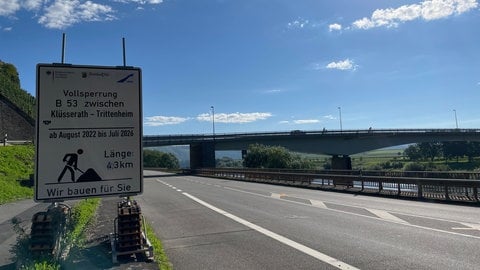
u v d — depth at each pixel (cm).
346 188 2612
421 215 1398
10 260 817
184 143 7106
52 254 688
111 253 773
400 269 711
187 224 1312
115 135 784
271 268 745
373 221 1276
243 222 1320
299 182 3297
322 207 1700
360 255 823
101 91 781
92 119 773
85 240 883
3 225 1291
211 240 1032
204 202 2022
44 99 752
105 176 775
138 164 793
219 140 7281
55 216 715
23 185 2739
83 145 767
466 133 9062
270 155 6506
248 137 7419
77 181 759
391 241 955
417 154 12181
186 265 784
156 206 1892
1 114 4850
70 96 764
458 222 1227
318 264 762
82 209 1400
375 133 8012
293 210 1611
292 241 986
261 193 2545
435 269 705
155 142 6919
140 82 805
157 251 835
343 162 8038
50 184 746
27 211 1661
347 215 1431
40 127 748
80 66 773
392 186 2261
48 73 757
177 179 5038
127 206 790
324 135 7719
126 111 793
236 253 875
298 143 7675
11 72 7556
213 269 751
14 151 3653
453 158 11331
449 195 1920
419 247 882
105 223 1169
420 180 1992
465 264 733
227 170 5188
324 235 1055
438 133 8706
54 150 752
